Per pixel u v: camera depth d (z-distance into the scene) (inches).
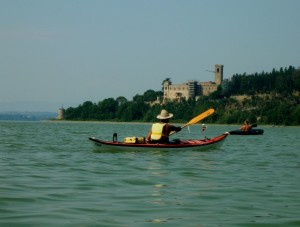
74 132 2025.1
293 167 632.4
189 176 515.2
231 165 645.3
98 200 363.6
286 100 7859.3
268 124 6284.5
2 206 331.3
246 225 292.8
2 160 655.1
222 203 362.0
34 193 384.5
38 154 764.0
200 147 875.4
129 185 441.1
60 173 521.3
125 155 750.5
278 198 386.9
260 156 816.3
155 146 808.9
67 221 294.2
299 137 1907.0
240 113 6707.7
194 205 351.9
